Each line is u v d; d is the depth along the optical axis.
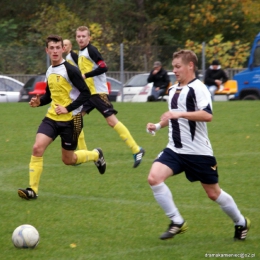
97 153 26.27
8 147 36.03
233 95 69.00
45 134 23.39
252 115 50.38
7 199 23.83
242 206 22.75
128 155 33.44
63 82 23.31
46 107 58.81
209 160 17.73
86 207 22.59
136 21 117.50
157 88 65.88
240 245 17.97
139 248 17.80
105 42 103.12
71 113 23.72
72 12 114.00
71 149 24.22
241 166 30.20
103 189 25.52
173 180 27.19
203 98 17.38
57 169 29.66
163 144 36.94
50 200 23.66
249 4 115.88
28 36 108.44
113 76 76.31
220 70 65.75
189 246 17.94
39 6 118.88
